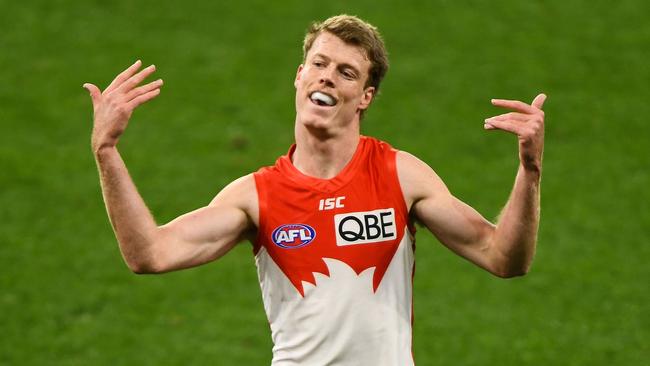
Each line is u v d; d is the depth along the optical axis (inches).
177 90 2167.8
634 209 1873.8
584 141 2046.0
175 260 707.4
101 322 1619.1
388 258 725.9
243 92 2160.4
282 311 738.8
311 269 724.0
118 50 2276.1
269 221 729.6
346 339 719.7
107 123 681.0
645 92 2167.8
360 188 729.0
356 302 720.3
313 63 728.3
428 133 2053.4
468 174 1945.1
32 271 1721.2
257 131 2054.6
